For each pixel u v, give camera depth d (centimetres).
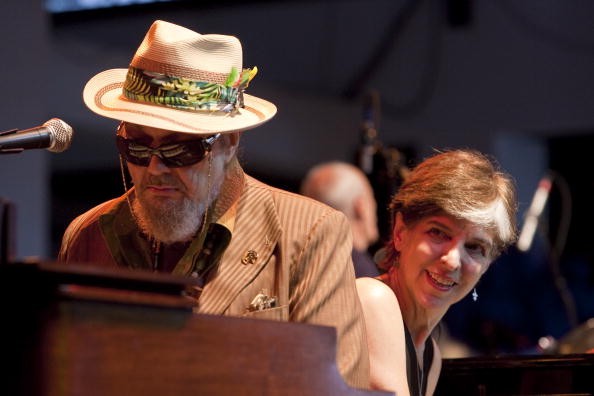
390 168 1034
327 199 1036
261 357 365
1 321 326
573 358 580
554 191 1498
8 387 321
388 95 1583
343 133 1598
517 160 1538
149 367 335
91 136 1384
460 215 527
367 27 1594
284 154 1555
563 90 1481
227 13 1483
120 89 498
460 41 1542
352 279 475
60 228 1520
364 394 395
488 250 546
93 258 493
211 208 468
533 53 1499
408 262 549
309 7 1574
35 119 1097
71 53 1344
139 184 450
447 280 539
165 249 477
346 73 1599
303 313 456
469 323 1302
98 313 326
